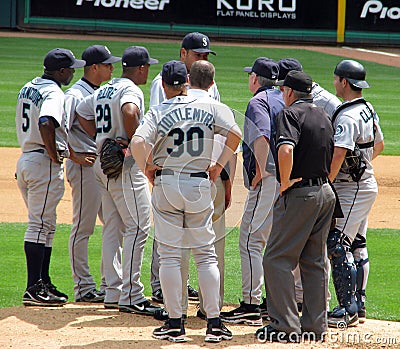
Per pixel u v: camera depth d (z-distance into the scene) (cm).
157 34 10638
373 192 2062
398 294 2502
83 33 10675
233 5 10619
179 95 1850
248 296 2031
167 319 1916
